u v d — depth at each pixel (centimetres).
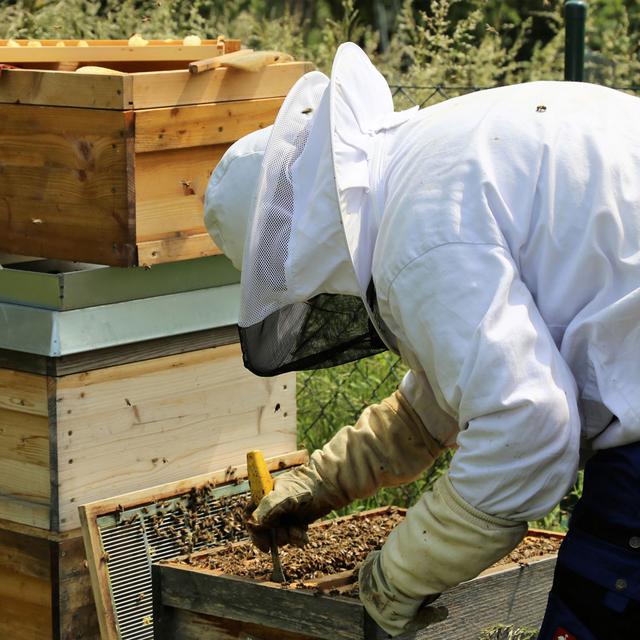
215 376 319
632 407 203
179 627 265
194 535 304
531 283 208
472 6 815
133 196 274
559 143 208
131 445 300
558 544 279
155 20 552
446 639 240
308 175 225
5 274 291
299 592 238
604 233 202
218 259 316
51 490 286
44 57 328
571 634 208
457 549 206
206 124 290
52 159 283
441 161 208
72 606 292
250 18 648
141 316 296
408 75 546
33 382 286
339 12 952
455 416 218
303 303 242
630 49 591
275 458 333
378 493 419
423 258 202
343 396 447
